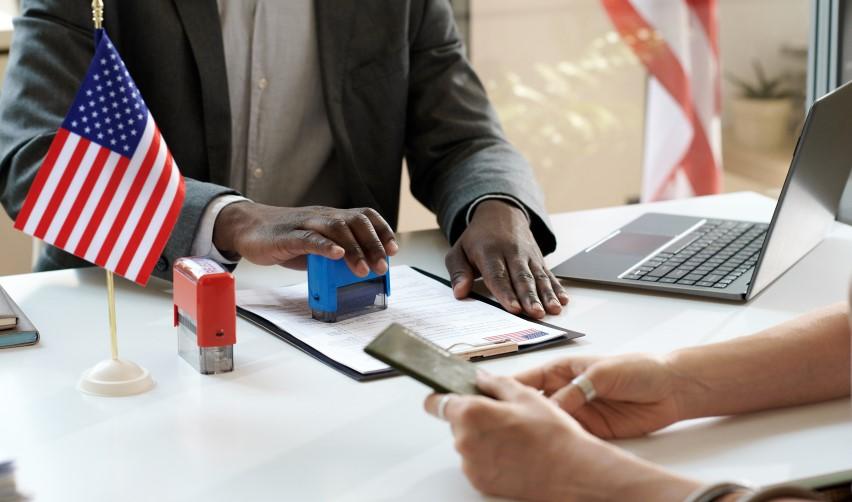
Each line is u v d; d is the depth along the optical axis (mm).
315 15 1548
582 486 677
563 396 763
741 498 636
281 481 728
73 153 935
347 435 804
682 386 803
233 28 1541
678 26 2668
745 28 3275
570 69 3076
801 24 3299
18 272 2113
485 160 1435
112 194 942
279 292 1173
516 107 3080
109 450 779
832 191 1248
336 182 1649
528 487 694
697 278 1179
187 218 1173
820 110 1026
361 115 1564
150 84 1443
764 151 3418
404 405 861
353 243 1047
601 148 3189
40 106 1309
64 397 883
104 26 1398
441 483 725
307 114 1602
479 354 961
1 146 1308
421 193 1576
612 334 1031
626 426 790
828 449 773
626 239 1363
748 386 821
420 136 1586
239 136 1589
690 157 2746
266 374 934
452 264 1214
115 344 909
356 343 996
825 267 1248
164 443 791
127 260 938
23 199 1259
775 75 3342
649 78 2863
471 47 2982
